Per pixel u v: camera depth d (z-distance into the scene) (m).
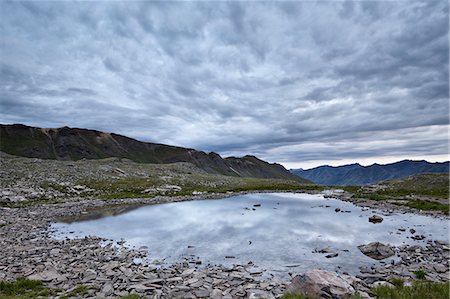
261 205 49.69
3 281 14.53
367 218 35.94
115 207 47.09
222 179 120.69
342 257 20.55
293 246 23.45
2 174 64.94
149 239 26.06
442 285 12.48
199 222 33.97
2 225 31.27
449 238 25.86
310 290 12.04
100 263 18.77
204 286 14.61
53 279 15.44
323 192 77.56
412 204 45.78
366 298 11.94
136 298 12.27
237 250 22.44
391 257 20.39
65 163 97.25
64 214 39.50
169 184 84.25
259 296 13.14
